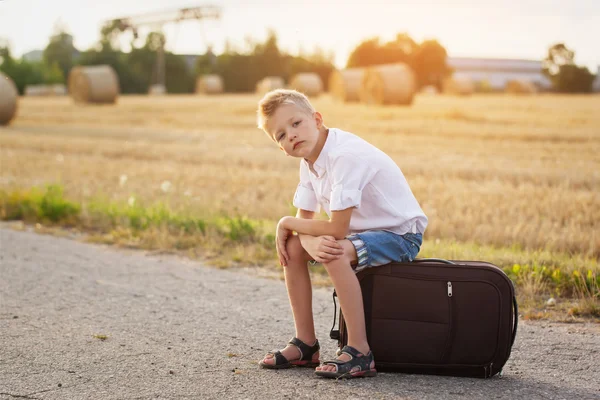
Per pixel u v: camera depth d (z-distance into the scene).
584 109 28.41
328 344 3.81
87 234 7.52
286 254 3.34
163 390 3.00
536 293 4.78
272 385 3.06
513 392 2.94
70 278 5.48
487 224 7.02
